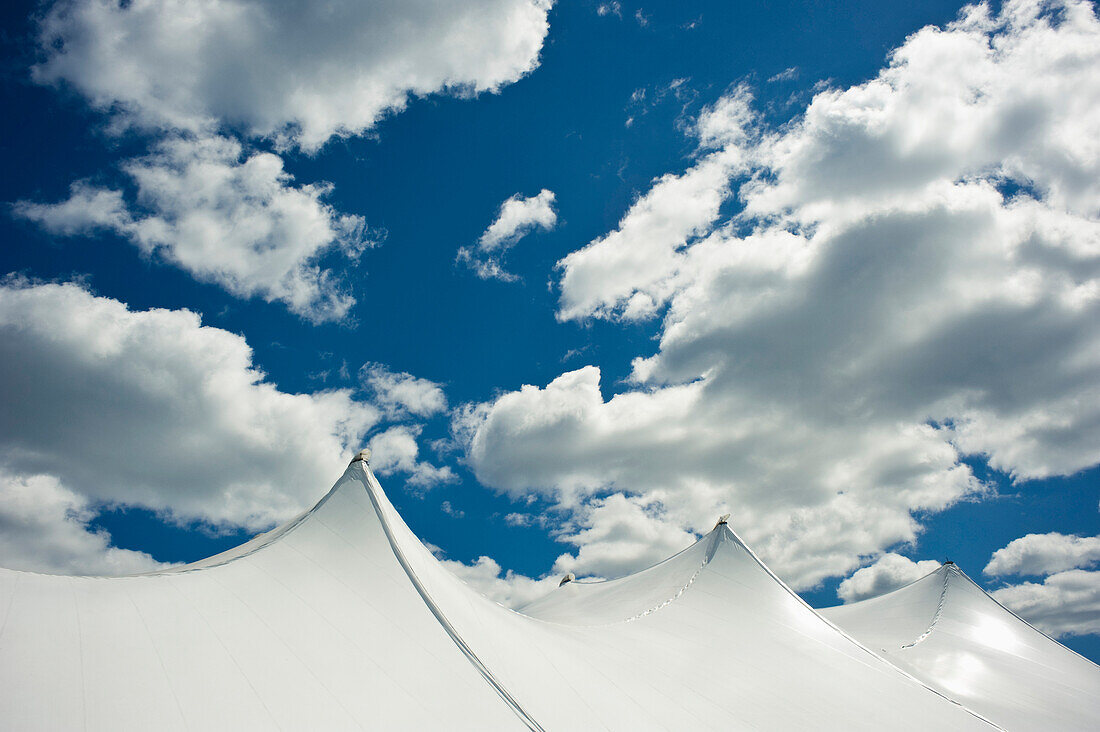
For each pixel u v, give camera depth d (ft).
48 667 35.58
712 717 51.08
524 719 42.11
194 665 39.27
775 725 52.11
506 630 54.60
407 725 39.01
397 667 43.91
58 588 44.32
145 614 43.47
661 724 48.11
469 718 40.93
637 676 54.60
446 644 47.16
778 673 60.59
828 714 55.26
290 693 39.01
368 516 58.54
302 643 43.98
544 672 49.49
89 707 33.60
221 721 35.35
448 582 57.82
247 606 46.78
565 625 65.05
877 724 55.21
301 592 49.57
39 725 31.37
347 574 52.49
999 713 64.34
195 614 44.65
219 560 61.16
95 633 40.09
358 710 39.19
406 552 55.42
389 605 49.83
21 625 38.47
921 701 59.88
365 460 64.28
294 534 57.21
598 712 46.68
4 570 44.06
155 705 35.12
